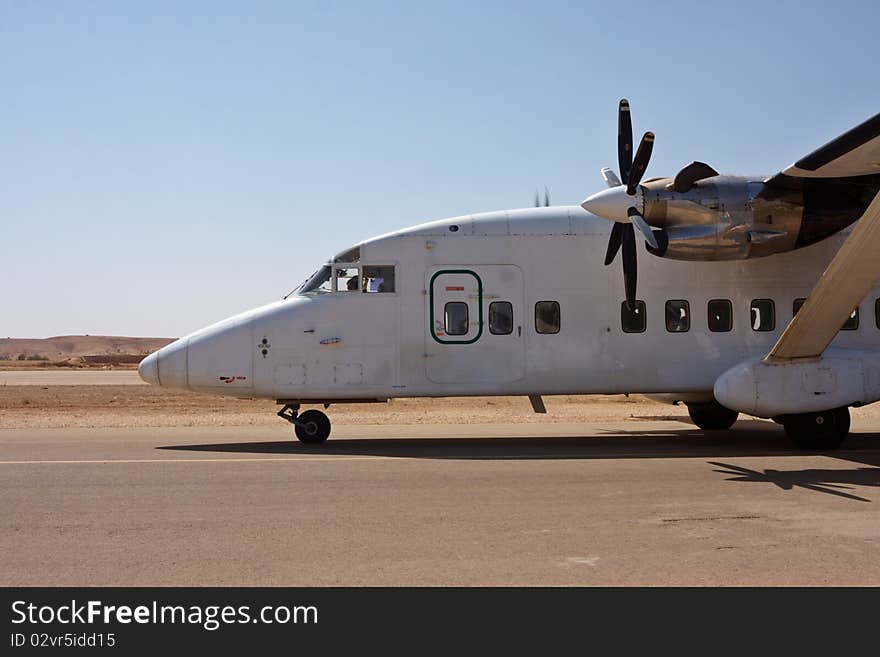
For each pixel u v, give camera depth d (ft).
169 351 42.32
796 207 38.50
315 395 42.24
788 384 38.78
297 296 43.11
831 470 32.65
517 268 42.70
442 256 42.73
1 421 60.90
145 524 23.44
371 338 42.29
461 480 30.50
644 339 42.55
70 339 535.19
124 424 58.39
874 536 21.42
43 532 22.54
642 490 28.17
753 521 23.21
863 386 39.09
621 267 42.83
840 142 33.32
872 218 30.40
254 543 21.24
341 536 21.86
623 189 38.88
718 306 42.88
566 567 18.84
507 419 62.54
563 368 42.39
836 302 34.91
